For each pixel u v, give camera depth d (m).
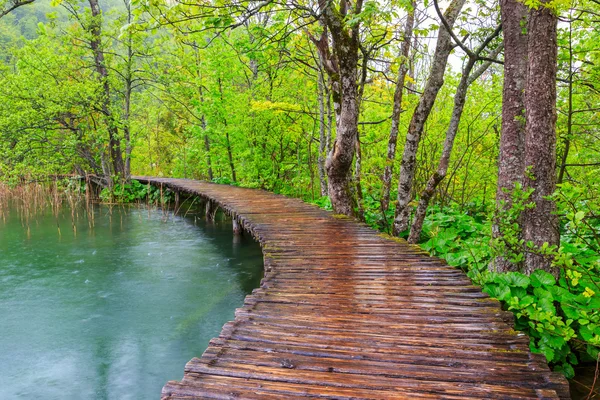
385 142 10.55
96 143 16.08
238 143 14.45
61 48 15.27
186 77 16.38
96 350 5.37
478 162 9.92
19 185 16.42
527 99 4.00
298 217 8.11
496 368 2.57
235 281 7.93
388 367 2.61
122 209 16.50
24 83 14.51
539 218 4.07
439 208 9.57
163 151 27.14
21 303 6.86
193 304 6.84
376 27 7.91
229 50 13.62
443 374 2.52
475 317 3.34
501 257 4.49
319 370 2.59
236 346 2.91
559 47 6.48
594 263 3.38
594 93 7.09
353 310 3.53
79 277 8.17
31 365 5.02
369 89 11.52
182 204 17.27
